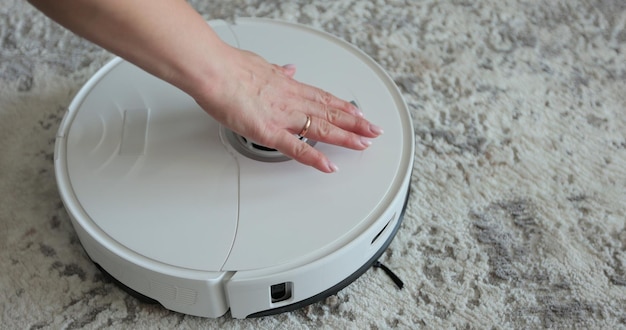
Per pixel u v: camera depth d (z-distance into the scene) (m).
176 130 0.87
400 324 0.84
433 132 1.04
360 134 0.84
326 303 0.86
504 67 1.14
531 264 0.90
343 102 0.85
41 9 0.62
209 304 0.78
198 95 0.74
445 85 1.10
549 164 1.00
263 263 0.75
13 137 1.02
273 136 0.78
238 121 0.77
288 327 0.83
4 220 0.92
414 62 1.14
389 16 1.21
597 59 1.16
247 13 1.21
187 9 0.69
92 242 0.79
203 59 0.70
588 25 1.22
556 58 1.16
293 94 0.82
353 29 1.19
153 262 0.75
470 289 0.87
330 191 0.82
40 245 0.90
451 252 0.91
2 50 1.13
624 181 0.99
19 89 1.08
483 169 1.00
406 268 0.89
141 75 0.94
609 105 1.09
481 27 1.20
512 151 1.02
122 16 0.62
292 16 1.20
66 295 0.85
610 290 0.87
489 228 0.93
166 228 0.78
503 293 0.87
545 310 0.85
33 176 0.97
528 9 1.24
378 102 0.92
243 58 0.80
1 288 0.85
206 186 0.82
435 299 0.86
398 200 0.82
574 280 0.88
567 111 1.08
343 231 0.78
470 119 1.06
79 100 0.92
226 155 0.85
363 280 0.88
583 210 0.95
